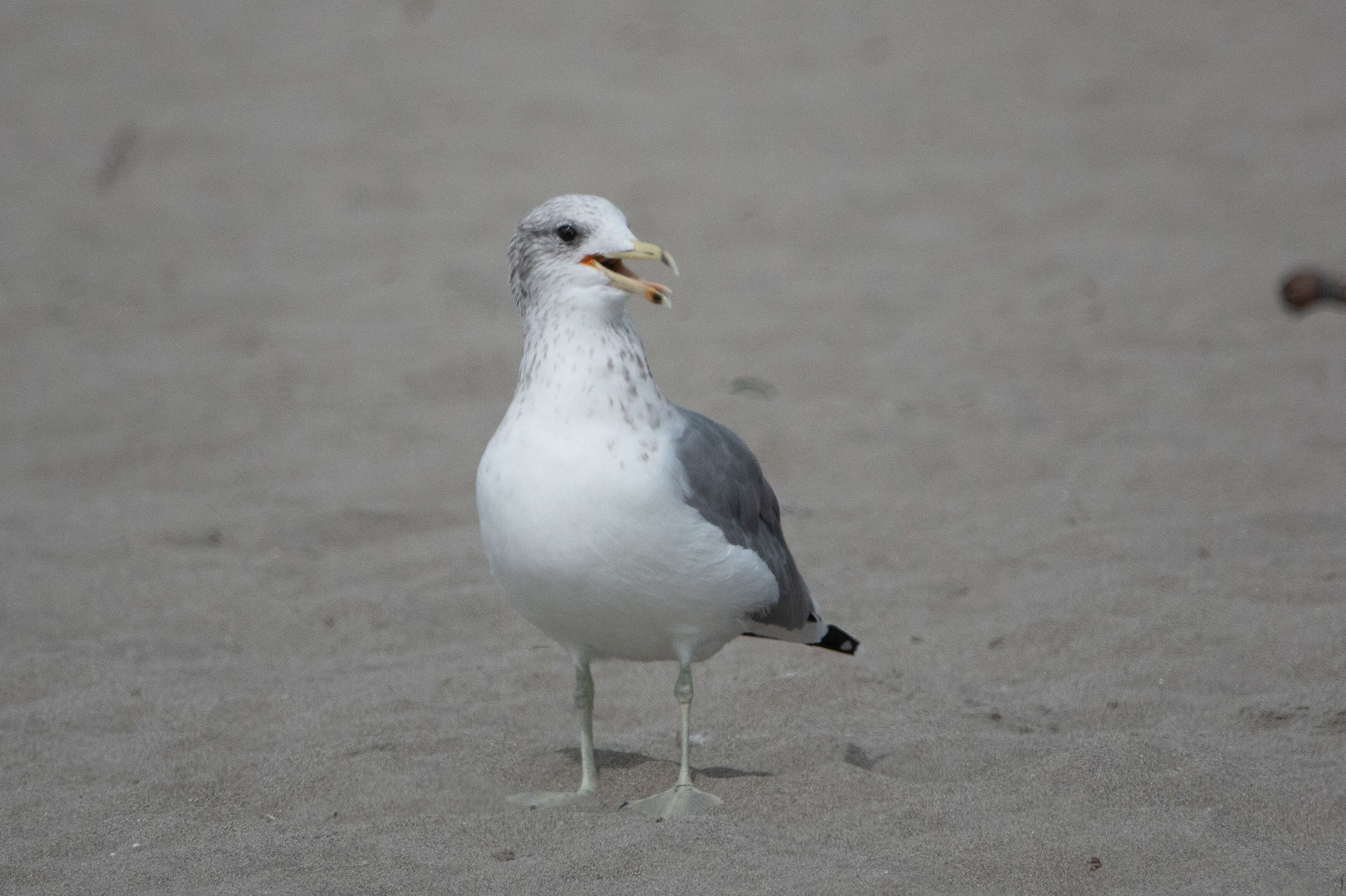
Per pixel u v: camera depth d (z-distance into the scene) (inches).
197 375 636.1
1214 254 746.2
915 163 952.9
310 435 559.5
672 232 831.1
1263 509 440.8
